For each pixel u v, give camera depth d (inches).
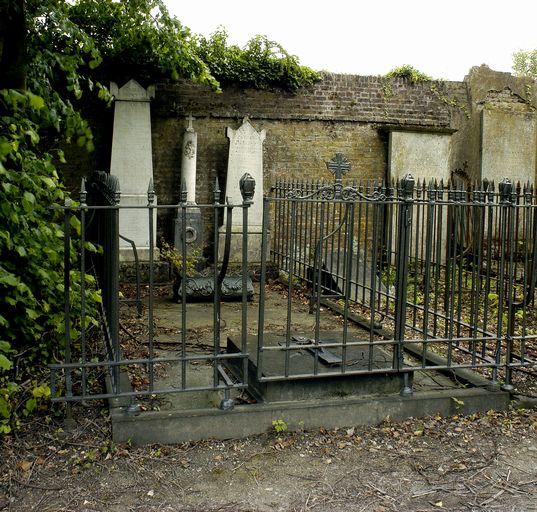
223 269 160.1
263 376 166.6
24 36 195.5
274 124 429.1
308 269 352.5
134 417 151.3
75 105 383.6
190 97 409.1
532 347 239.9
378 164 450.3
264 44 417.1
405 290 172.9
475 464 148.0
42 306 180.4
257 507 127.6
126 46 365.1
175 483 135.9
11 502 126.3
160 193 405.1
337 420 165.0
